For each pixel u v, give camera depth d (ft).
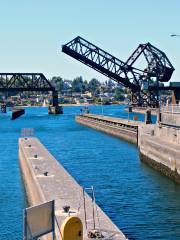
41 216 59.98
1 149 336.49
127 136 397.19
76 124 643.45
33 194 160.86
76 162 265.54
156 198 169.07
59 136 451.94
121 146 356.59
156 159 235.40
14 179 212.23
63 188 143.95
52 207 61.52
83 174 222.69
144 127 318.86
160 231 129.70
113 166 249.75
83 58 565.94
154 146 239.50
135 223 137.59
